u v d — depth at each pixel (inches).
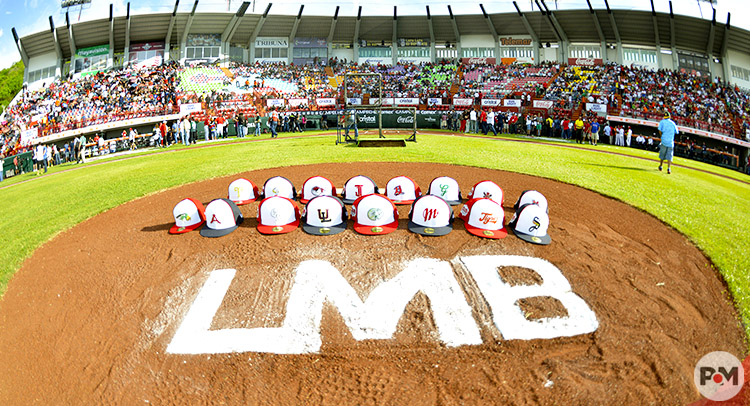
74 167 862.5
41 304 238.1
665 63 1761.8
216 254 275.9
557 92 1469.0
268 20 1784.0
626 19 1679.4
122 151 1058.1
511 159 610.2
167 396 170.4
